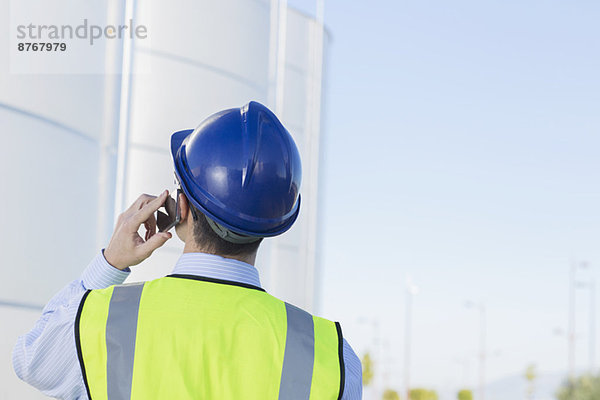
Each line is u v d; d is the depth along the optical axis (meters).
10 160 3.67
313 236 9.05
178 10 5.52
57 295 1.80
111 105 4.41
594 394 47.25
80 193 4.05
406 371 39.62
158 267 5.14
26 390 3.68
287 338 1.69
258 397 1.62
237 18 5.73
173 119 5.46
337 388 1.66
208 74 5.56
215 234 1.78
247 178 1.76
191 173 1.79
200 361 1.62
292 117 9.16
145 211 1.81
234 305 1.71
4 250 3.63
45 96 3.83
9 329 3.63
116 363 1.60
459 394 73.44
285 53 9.15
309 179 9.24
